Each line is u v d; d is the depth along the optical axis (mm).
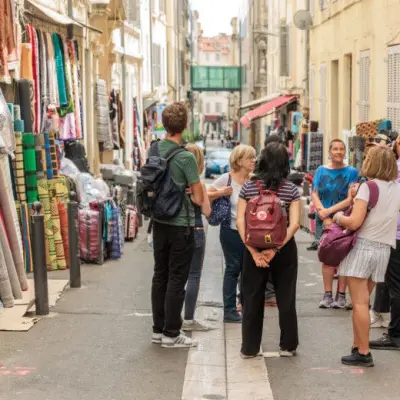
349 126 22859
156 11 43250
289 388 7250
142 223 20438
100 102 22391
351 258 7754
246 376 7586
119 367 7781
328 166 10945
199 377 7523
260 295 8086
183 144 9156
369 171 7793
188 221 8289
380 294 9289
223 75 89125
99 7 22156
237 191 9422
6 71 11836
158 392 7102
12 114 11828
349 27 21641
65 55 15938
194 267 9188
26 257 12023
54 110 14812
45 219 12656
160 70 44750
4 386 7203
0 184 9367
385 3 17391
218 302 10836
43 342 8578
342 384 7336
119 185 17938
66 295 10945
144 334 8961
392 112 16609
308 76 29625
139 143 33250
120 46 28969
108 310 10047
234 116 110312
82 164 16438
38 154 12477
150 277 12414
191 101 86125
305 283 12117
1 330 8984
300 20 27297
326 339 8844
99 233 13625
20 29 13008
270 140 10688
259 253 7793
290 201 7926
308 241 17000
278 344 8695
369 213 7707
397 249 8297
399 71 16172
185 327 9273
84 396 6969
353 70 21156
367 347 7863
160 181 8188
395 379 7473
